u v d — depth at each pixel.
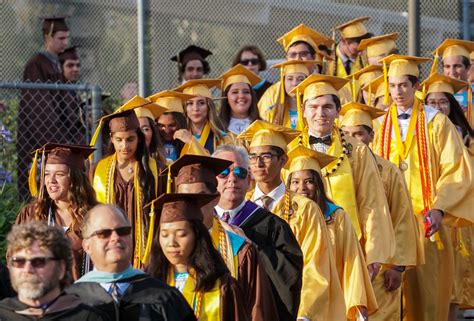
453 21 33.31
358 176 24.36
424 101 28.58
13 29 32.75
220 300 16.64
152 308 15.59
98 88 26.89
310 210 21.11
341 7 33.59
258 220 19.62
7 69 32.75
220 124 26.58
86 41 32.53
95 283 15.73
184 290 16.75
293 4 33.44
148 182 21.73
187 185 18.36
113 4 32.53
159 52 31.86
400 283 25.28
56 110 28.52
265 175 21.22
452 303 28.27
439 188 26.70
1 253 24.84
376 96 28.77
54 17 30.59
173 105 25.73
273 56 33.34
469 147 28.42
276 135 21.31
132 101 23.48
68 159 19.94
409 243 25.20
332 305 20.98
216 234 17.95
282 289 19.33
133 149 21.95
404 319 27.80
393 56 27.31
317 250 20.91
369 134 26.16
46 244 14.57
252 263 17.83
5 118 29.23
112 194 21.88
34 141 28.06
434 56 31.30
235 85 27.48
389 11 33.81
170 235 16.73
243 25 33.06
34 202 20.20
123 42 32.53
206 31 32.69
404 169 27.03
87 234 15.94
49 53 30.27
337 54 32.53
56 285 14.80
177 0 32.09
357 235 23.98
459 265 28.25
